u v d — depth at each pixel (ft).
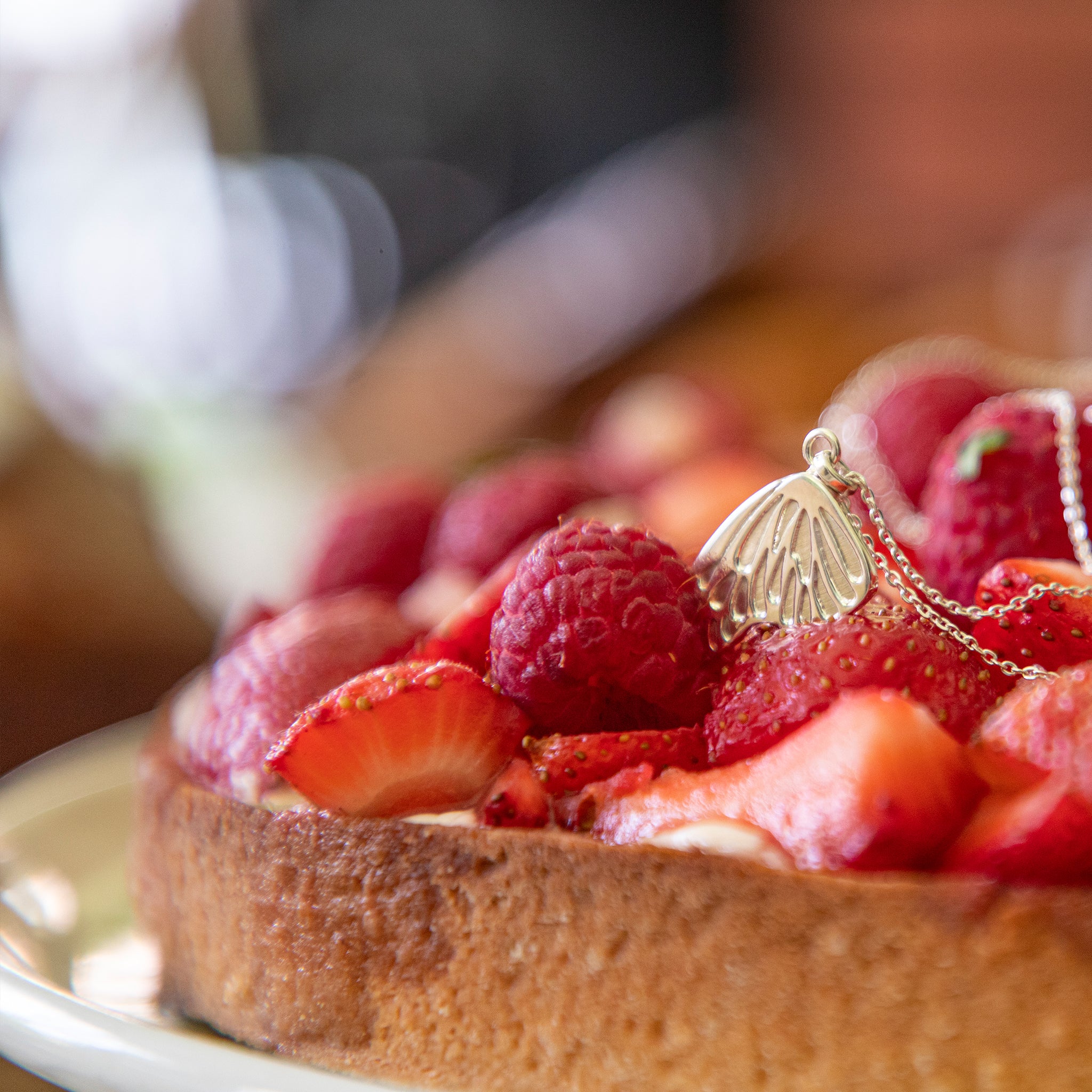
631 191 4.81
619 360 3.57
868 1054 1.16
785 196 4.85
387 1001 1.23
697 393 1.79
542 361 3.63
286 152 4.82
